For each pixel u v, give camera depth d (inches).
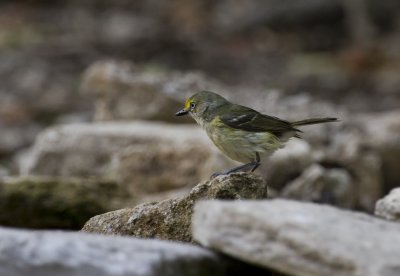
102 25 1201.4
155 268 207.5
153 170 510.9
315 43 1163.3
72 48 1077.8
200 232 226.8
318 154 549.3
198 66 1048.8
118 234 285.4
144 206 289.6
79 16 1237.7
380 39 1170.6
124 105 606.5
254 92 611.5
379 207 283.9
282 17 1211.9
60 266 203.8
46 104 882.8
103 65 614.9
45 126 815.1
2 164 698.8
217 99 374.6
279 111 589.0
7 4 1275.8
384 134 590.6
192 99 377.7
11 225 410.0
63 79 962.1
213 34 1189.1
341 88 974.4
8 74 970.1
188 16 1250.6
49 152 550.0
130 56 1067.9
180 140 522.6
